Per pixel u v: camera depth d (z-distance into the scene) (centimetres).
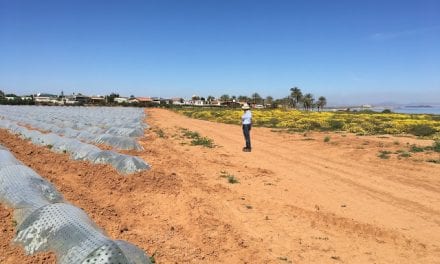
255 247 710
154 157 1555
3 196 833
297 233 787
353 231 808
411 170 1418
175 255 653
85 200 920
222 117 4872
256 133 2806
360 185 1197
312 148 1983
